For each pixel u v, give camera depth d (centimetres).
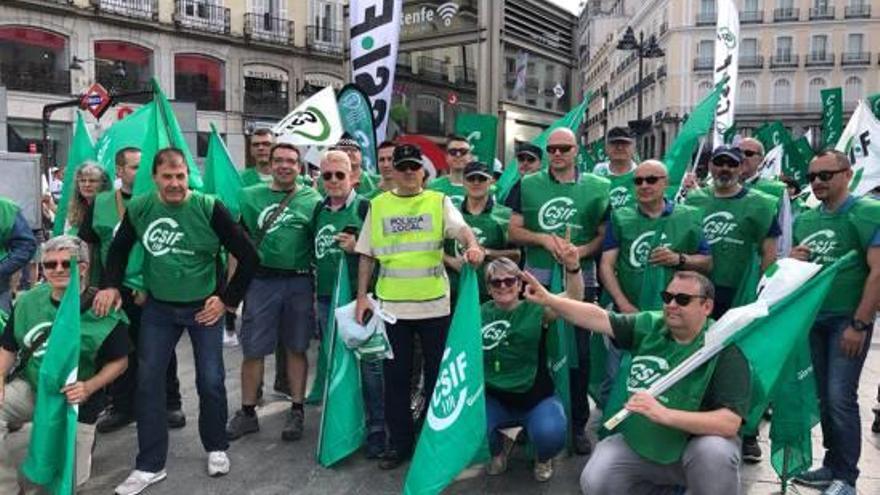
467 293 395
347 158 502
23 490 385
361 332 427
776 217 456
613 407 367
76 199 522
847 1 5603
